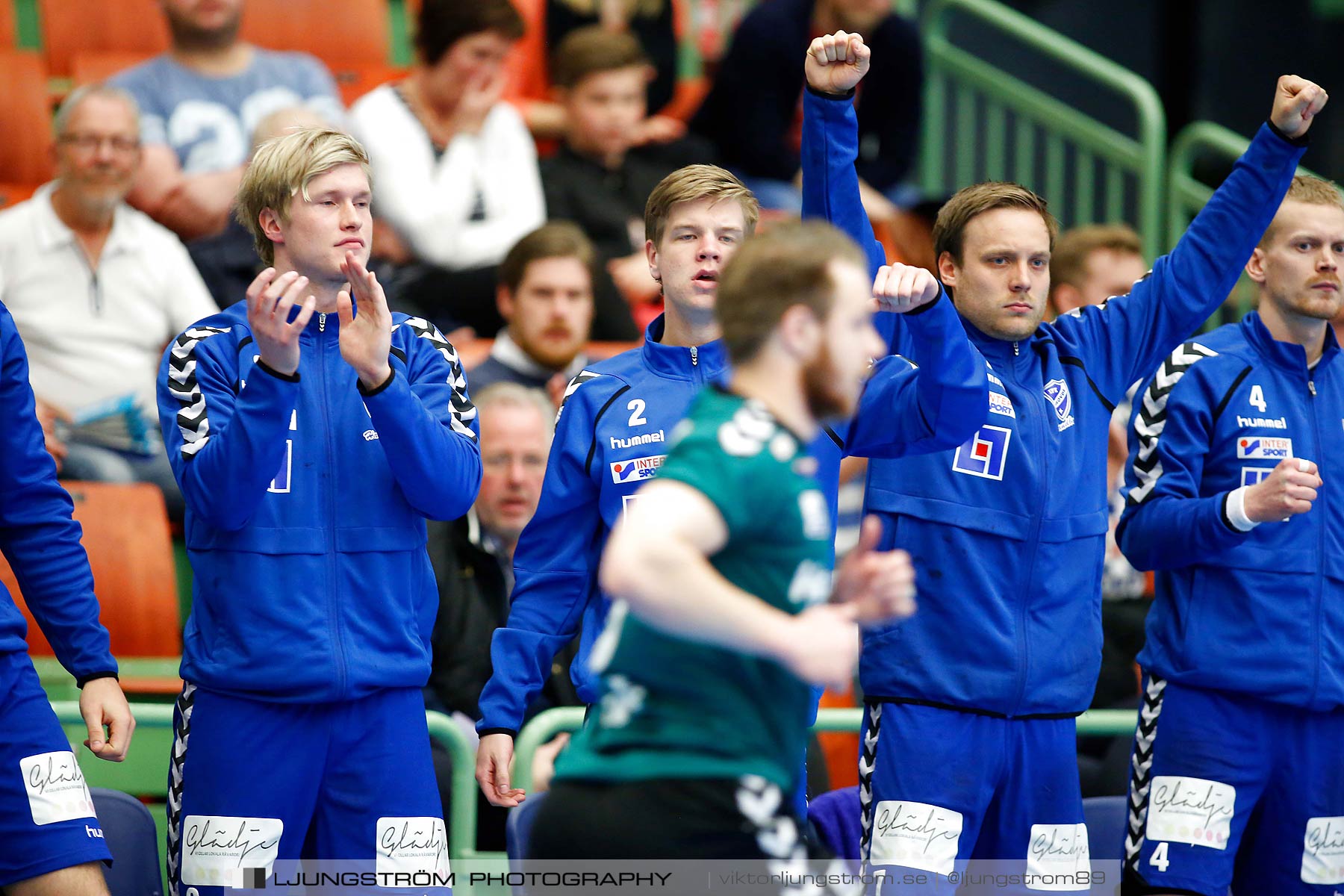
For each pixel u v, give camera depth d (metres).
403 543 12.22
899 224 22.52
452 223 23.50
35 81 25.16
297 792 11.84
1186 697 14.14
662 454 12.61
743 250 8.70
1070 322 14.02
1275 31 34.16
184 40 23.58
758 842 8.76
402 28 28.70
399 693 12.18
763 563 8.48
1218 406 14.35
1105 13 34.22
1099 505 13.53
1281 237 14.56
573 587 12.85
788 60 26.92
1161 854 14.02
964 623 12.84
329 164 12.01
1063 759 13.19
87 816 11.61
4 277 20.88
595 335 23.27
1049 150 29.73
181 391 12.18
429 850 12.03
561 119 27.47
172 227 22.88
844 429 12.67
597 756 9.06
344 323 11.47
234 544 11.84
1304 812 14.14
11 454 11.92
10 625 11.52
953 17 33.78
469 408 12.83
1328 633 14.06
